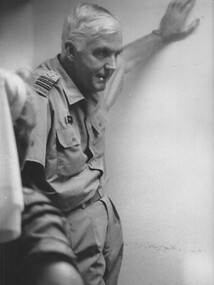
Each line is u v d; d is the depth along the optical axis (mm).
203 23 3160
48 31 3027
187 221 2986
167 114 3080
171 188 3010
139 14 3152
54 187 2623
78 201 2717
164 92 3100
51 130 2678
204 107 3090
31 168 2521
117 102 3039
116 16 3148
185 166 3027
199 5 3174
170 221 2984
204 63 3127
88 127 2814
